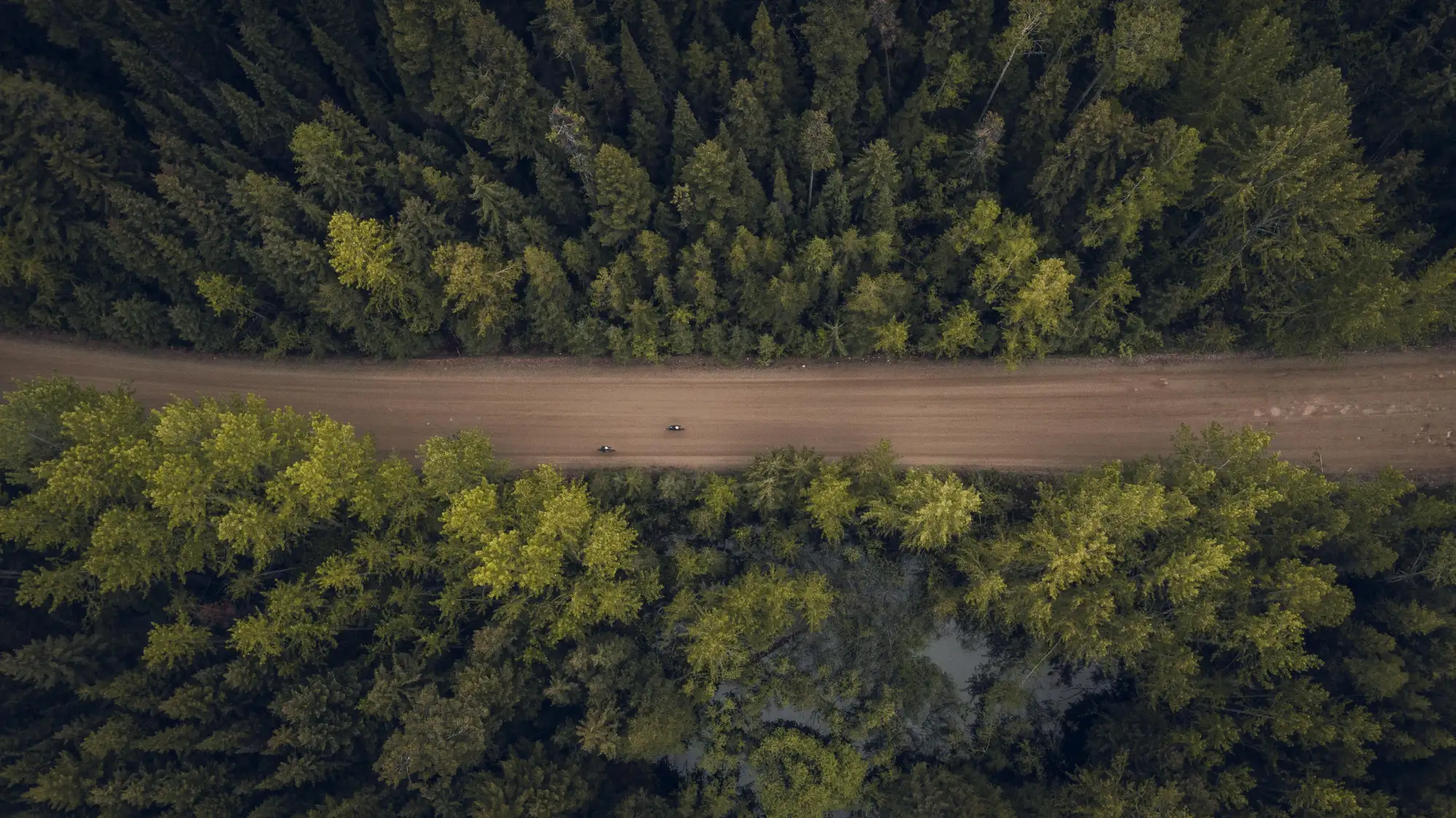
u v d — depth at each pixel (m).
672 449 69.00
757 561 65.19
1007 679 64.88
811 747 61.16
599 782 59.09
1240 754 58.56
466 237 63.84
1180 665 53.84
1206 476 53.72
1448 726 53.25
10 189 57.53
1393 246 61.59
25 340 69.38
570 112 57.78
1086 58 61.69
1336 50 65.12
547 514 54.19
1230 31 62.50
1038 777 62.03
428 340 69.06
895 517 59.03
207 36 64.88
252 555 57.50
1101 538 51.56
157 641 53.69
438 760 51.66
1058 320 62.56
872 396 68.81
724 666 61.12
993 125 57.41
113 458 54.56
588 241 64.06
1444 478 65.44
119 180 61.16
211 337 66.62
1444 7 59.28
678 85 64.88
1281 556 56.84
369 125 65.06
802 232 65.25
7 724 53.75
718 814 60.22
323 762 54.03
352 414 69.75
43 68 62.91
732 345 66.94
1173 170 57.00
